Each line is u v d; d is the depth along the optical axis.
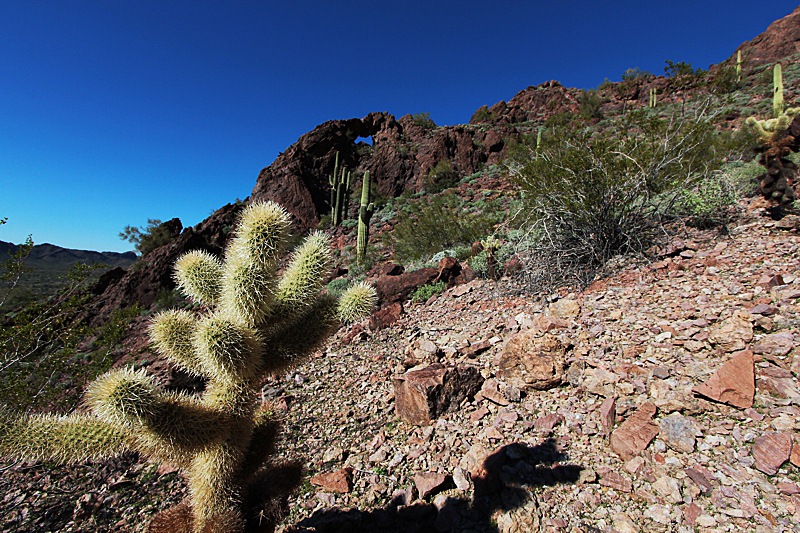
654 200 7.57
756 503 2.38
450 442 3.79
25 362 5.65
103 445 2.23
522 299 7.00
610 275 6.46
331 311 2.83
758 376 3.25
